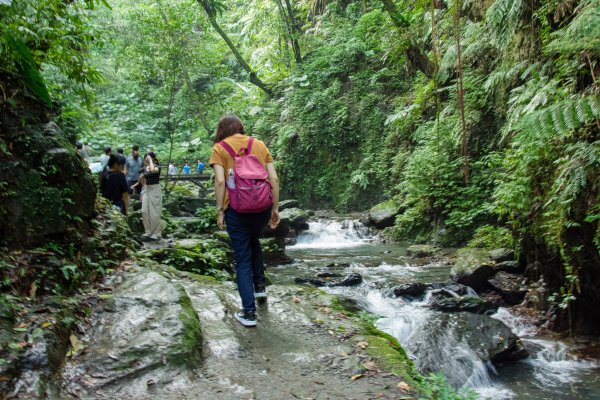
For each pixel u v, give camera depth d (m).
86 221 4.45
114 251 4.61
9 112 3.79
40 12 4.53
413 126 16.73
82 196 4.32
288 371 3.11
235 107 26.14
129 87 28.84
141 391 2.80
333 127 20.89
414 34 11.90
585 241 6.04
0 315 2.92
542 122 5.05
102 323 3.40
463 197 12.34
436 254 11.54
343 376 3.06
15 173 3.64
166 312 3.47
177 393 2.80
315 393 2.83
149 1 18.09
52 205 3.86
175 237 9.47
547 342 6.28
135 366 2.96
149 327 3.30
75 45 5.42
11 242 3.53
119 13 20.77
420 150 14.30
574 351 5.97
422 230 13.66
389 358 3.32
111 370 2.92
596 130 5.76
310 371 3.12
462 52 10.80
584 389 5.11
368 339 3.61
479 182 12.08
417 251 11.70
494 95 11.91
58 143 4.10
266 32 24.84
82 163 4.43
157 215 8.64
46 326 3.02
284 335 3.68
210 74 23.47
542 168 6.83
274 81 25.12
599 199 5.64
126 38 18.47
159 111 30.16
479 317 6.50
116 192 7.84
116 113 28.92
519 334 6.59
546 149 6.61
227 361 3.23
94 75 5.58
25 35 4.16
